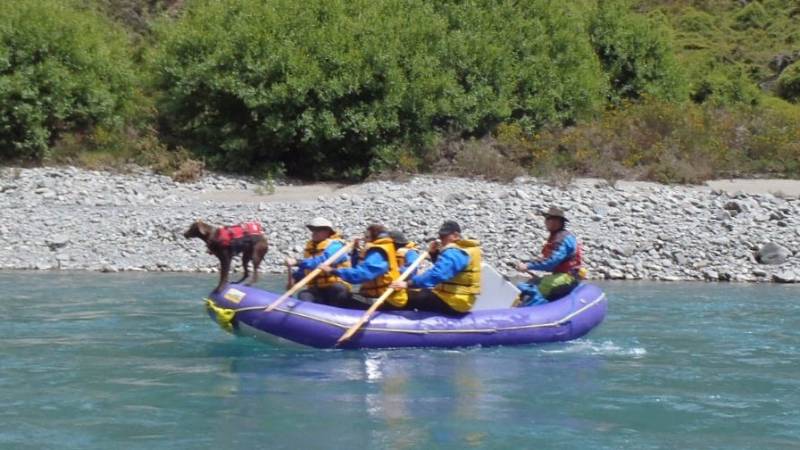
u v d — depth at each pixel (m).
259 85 21.58
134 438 6.14
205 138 22.75
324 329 8.74
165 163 21.77
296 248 15.49
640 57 28.20
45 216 17.02
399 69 22.19
